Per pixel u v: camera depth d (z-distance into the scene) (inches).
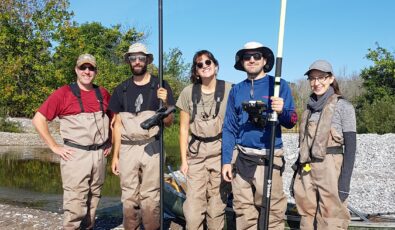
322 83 162.4
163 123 183.9
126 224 195.8
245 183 171.6
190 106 189.0
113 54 1270.9
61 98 195.3
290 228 210.4
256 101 161.6
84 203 196.9
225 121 177.8
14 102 990.4
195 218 186.2
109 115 206.5
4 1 918.4
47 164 591.2
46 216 260.7
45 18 910.4
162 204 180.9
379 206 365.4
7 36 896.3
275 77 156.6
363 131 1013.2
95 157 197.0
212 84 187.2
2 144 839.7
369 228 203.5
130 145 190.2
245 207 173.2
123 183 191.6
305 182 165.9
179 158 699.4
